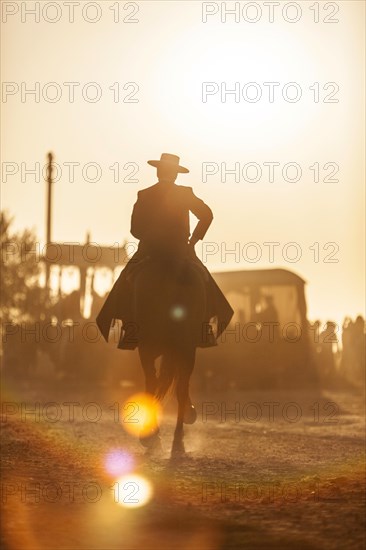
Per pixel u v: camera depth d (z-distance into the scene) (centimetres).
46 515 1555
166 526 1467
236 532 1417
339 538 1352
